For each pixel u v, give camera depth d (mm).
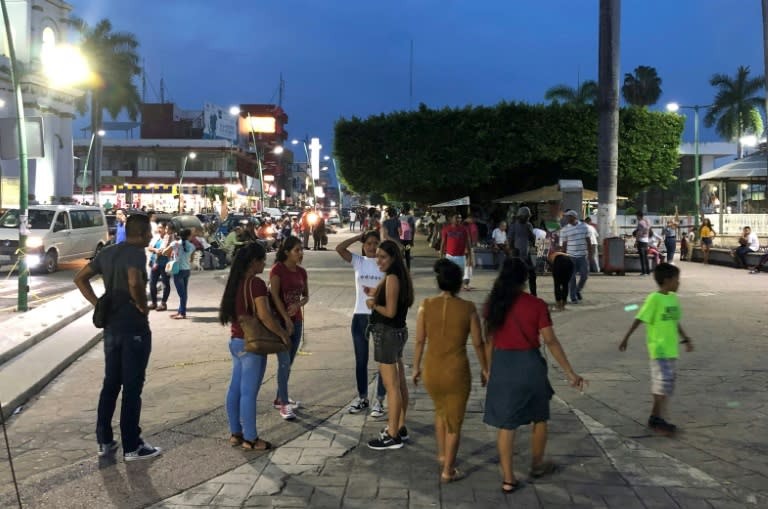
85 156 79500
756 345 9016
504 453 4406
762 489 4473
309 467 4859
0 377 7301
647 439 5418
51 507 4215
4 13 11734
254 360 5246
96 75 54281
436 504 4230
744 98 61750
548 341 4398
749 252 21859
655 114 29781
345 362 8266
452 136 29672
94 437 5660
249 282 5172
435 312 4668
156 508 4191
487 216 34781
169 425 5891
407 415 6109
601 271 19844
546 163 31266
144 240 5051
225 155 80125
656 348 5574
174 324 11203
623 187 32094
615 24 19812
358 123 30359
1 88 41906
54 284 17125
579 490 4438
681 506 4219
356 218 56938
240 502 4270
